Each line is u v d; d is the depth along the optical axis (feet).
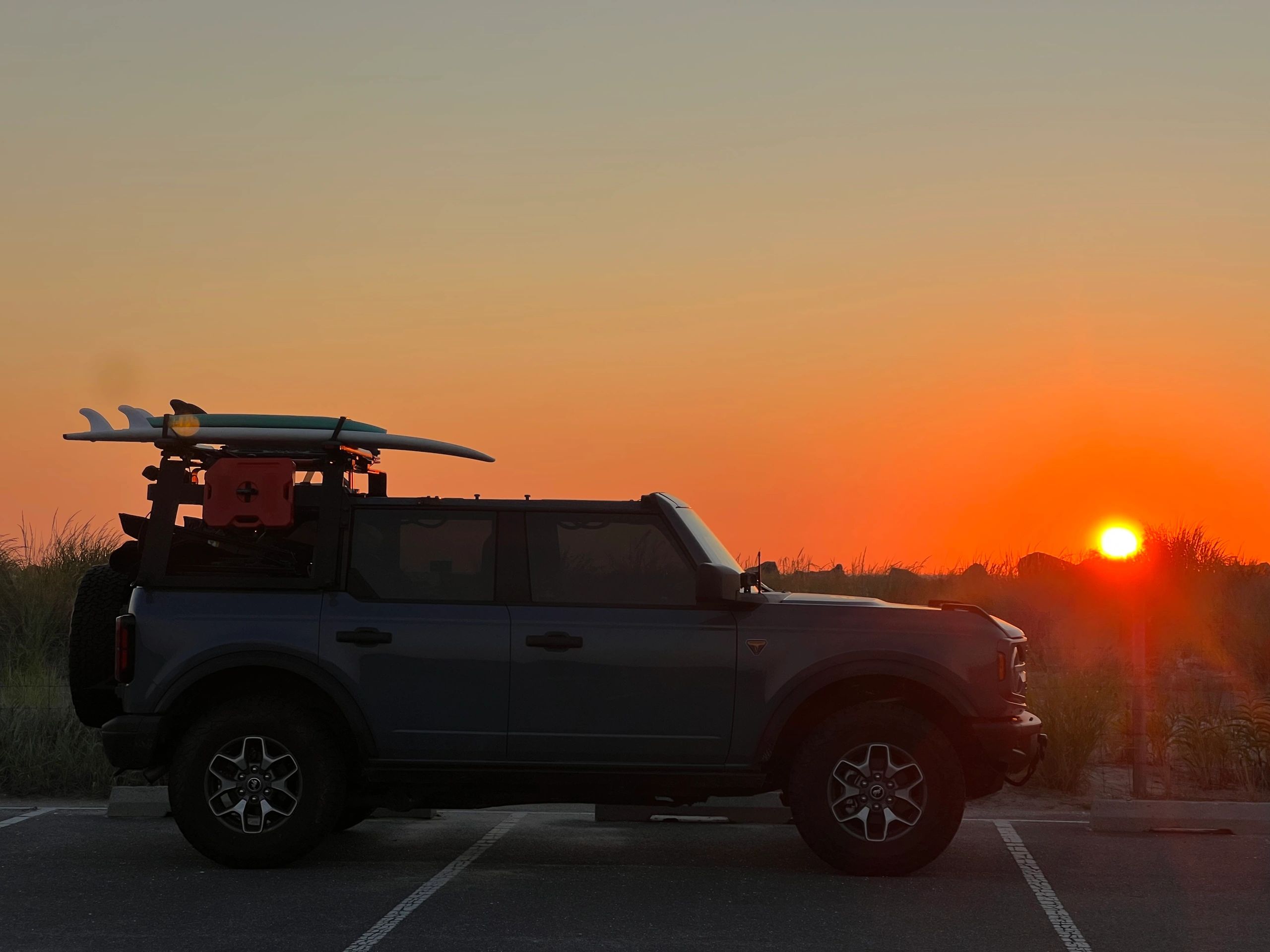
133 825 29.66
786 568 80.53
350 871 25.22
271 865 25.09
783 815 28.71
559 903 22.67
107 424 26.45
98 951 19.61
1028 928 21.07
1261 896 23.20
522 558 25.53
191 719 26.11
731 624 25.09
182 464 26.40
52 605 54.60
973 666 24.95
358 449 27.04
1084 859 26.20
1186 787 33.99
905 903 22.72
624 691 24.88
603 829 29.81
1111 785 34.50
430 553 25.64
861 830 24.76
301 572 26.25
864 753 24.76
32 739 35.73
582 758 24.95
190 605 25.40
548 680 24.89
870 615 25.29
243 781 25.14
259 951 19.62
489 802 25.64
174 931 20.76
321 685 24.98
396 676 25.02
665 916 21.79
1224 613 60.95
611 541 25.62
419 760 25.04
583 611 25.20
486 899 22.93
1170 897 23.12
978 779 26.35
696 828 29.96
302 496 25.93
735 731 24.85
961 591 73.77
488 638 25.00
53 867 25.35
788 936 20.57
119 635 25.17
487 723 24.97
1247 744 34.63
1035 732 25.40
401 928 20.99
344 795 25.29
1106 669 49.21
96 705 26.55
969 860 26.14
